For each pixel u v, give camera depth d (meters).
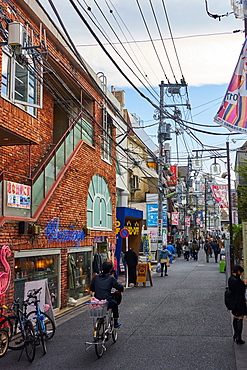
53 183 14.30
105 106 20.52
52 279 14.00
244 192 16.33
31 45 10.88
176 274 26.00
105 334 8.93
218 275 24.84
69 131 16.11
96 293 9.28
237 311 9.27
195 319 11.96
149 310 13.49
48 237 13.53
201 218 80.75
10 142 11.55
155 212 36.66
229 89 8.19
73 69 16.78
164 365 7.77
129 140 33.25
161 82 25.31
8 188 11.11
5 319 9.09
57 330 11.21
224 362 7.90
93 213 18.61
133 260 20.25
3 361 8.41
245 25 10.42
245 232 11.13
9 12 11.38
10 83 11.30
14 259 11.30
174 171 46.44
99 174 19.56
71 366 7.89
